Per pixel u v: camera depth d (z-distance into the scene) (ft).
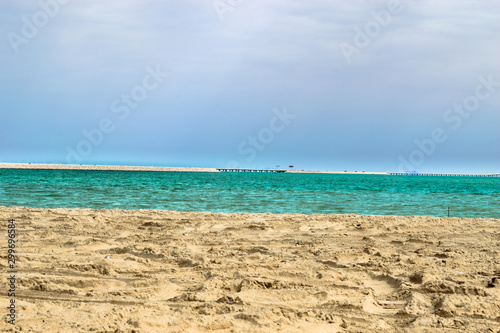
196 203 84.48
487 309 20.31
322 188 159.63
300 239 39.58
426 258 30.91
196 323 18.34
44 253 31.91
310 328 18.19
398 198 109.70
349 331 18.12
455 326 18.58
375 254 32.76
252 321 18.88
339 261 30.58
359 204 87.86
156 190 123.65
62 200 85.40
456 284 23.62
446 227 47.29
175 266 28.91
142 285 24.31
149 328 17.69
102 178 228.43
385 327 18.61
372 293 23.22
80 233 40.75
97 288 24.02
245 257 31.04
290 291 22.91
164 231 43.47
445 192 148.46
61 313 19.54
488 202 98.32
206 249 34.71
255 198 98.99
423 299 21.91
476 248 35.14
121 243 36.27
